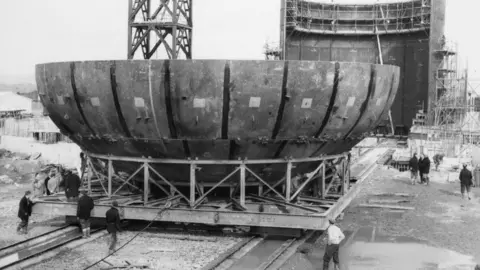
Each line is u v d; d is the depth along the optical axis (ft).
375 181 106.22
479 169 104.73
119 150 59.36
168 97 52.60
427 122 176.24
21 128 165.99
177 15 106.22
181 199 62.23
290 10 190.39
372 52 199.72
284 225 53.21
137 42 107.86
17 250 51.93
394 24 195.93
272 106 53.47
